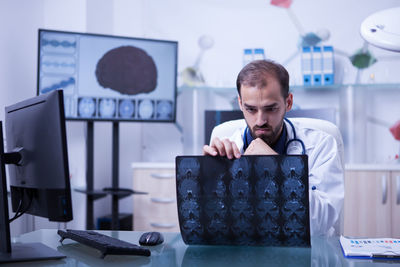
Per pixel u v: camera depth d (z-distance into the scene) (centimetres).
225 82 358
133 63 286
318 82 321
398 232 282
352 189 288
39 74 271
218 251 101
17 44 285
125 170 370
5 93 271
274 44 355
